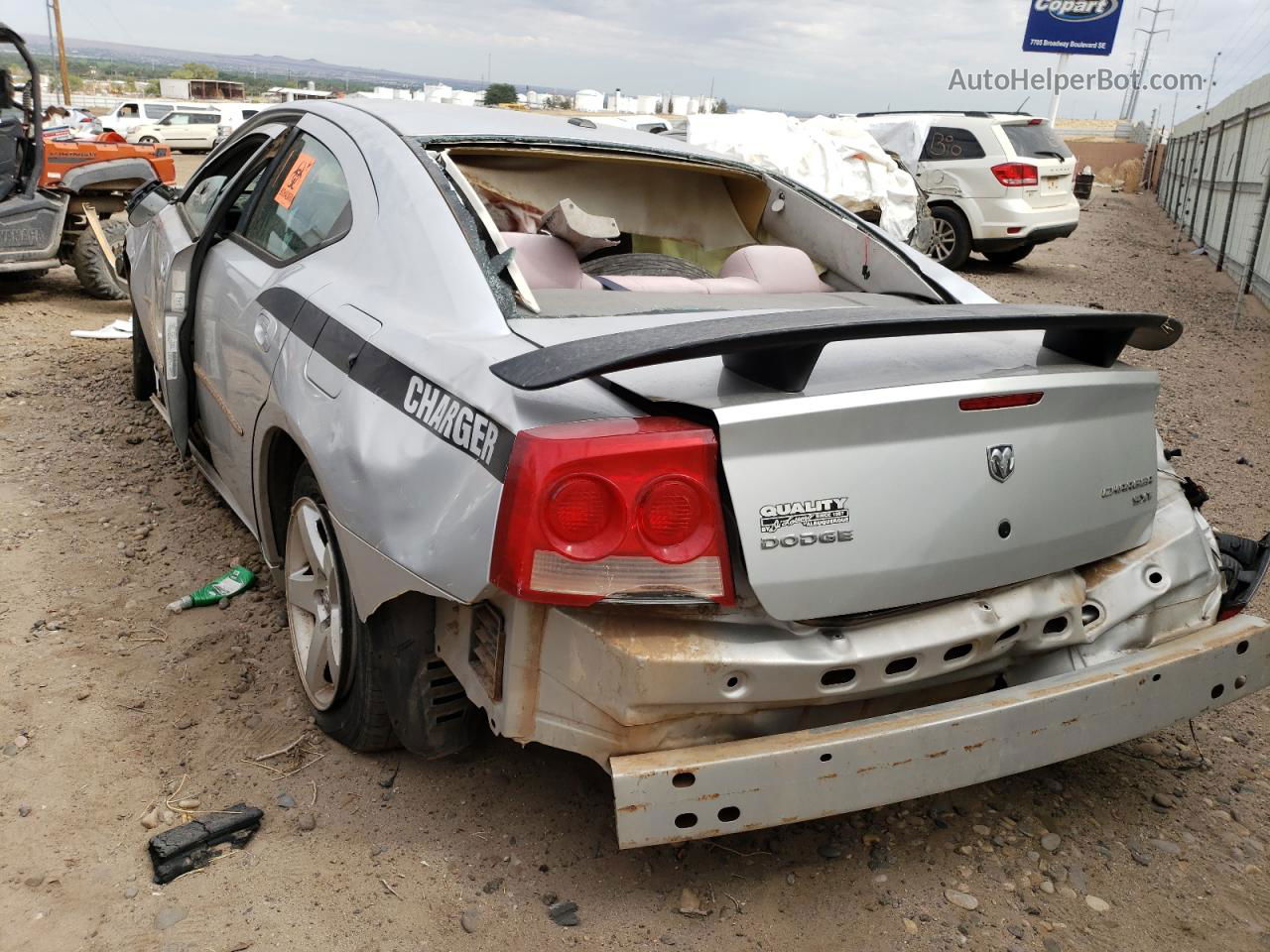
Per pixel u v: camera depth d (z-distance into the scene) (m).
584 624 1.93
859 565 1.98
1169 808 2.71
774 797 1.96
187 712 2.87
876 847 2.50
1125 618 2.38
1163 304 11.52
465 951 2.11
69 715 2.82
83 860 2.31
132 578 3.64
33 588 3.51
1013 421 2.16
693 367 2.10
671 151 3.54
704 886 2.33
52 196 8.28
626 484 1.83
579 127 3.51
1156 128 41.00
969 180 12.84
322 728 2.78
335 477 2.33
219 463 3.60
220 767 2.65
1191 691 2.36
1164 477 2.62
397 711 2.45
